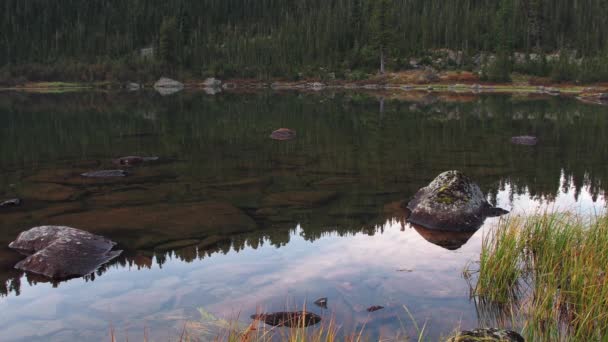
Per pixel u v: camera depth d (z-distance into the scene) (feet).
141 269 24.35
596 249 22.18
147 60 372.99
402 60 341.82
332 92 256.93
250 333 16.72
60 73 349.61
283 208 35.99
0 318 19.33
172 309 19.57
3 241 28.60
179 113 126.11
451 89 283.18
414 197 36.55
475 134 80.84
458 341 14.99
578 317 17.79
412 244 28.02
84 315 19.36
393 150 64.23
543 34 380.17
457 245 27.91
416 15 406.21
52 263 24.22
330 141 73.05
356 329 17.61
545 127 90.74
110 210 35.09
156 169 51.47
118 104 163.94
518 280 21.95
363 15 411.75
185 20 439.63
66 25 444.55
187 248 27.45
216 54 403.75
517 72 311.88
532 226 25.90
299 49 385.29
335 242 28.30
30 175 48.29
